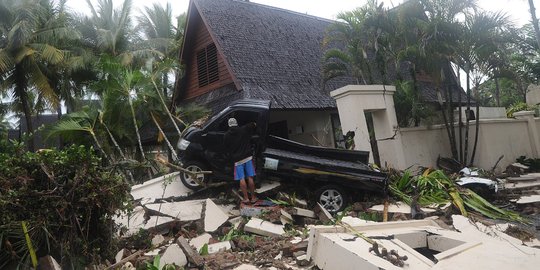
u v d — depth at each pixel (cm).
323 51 1681
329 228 460
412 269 359
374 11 1085
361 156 866
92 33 1991
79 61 1697
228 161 797
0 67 1459
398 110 1124
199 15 1519
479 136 1116
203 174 812
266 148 845
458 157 1127
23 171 435
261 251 517
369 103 993
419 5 1048
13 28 1480
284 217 661
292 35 1680
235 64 1358
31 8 1583
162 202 754
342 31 1135
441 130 1146
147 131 1556
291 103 1291
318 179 771
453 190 752
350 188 789
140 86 1246
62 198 440
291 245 506
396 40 1090
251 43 1491
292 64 1507
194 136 822
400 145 1014
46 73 1775
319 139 1441
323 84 1173
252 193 744
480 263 380
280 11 1802
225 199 799
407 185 835
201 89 1559
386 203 748
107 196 479
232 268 459
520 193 870
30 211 428
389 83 1191
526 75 1440
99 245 495
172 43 2055
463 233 507
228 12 1580
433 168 1062
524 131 1245
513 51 1145
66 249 439
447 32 1016
